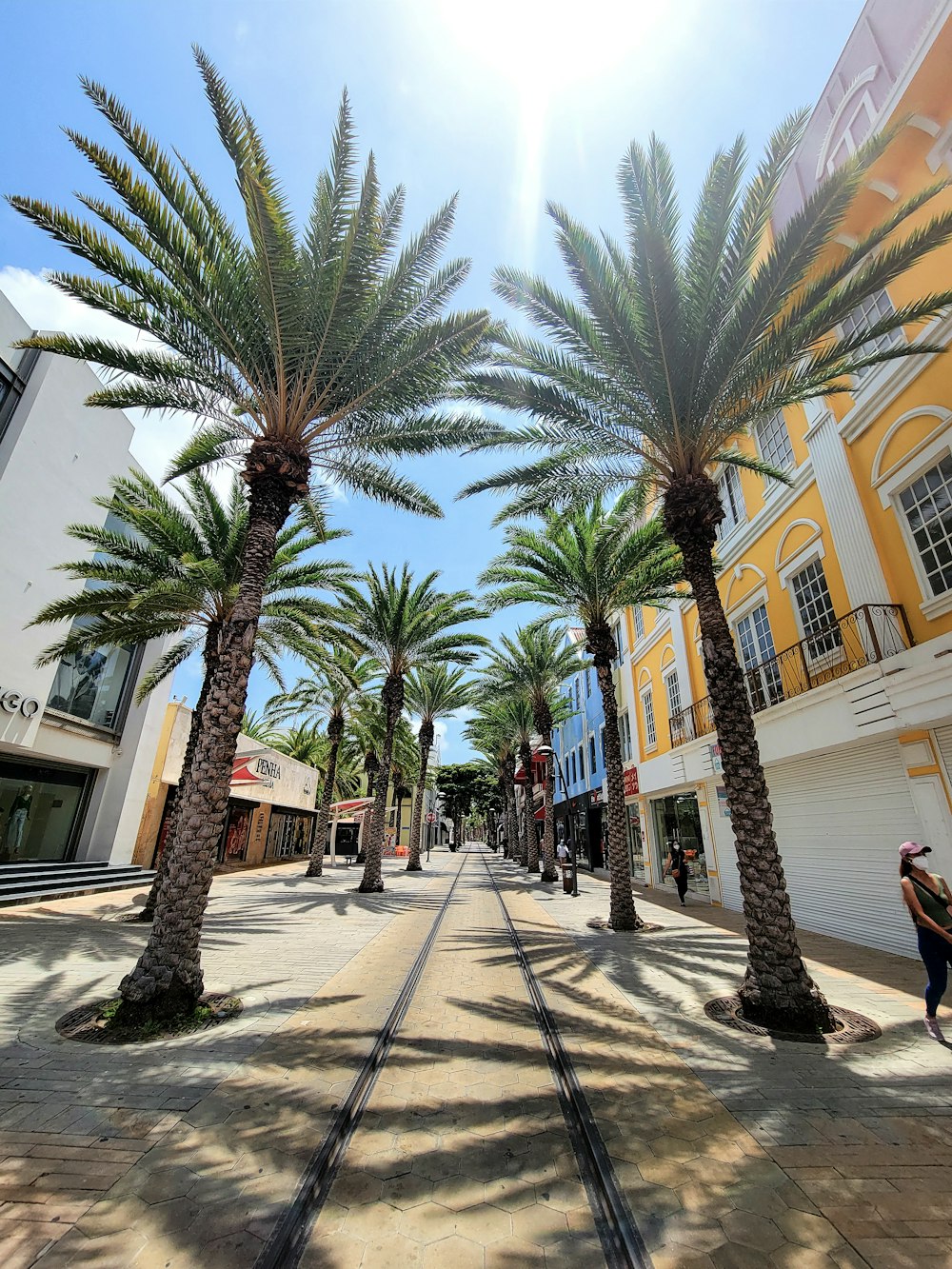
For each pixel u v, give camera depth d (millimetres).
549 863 20906
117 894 14328
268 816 32000
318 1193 2857
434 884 19484
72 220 6125
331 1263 2385
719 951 8586
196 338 7043
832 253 9398
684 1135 3391
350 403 7777
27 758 14102
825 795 10031
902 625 8188
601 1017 5535
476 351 8211
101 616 11766
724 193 6496
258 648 15594
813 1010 5254
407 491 10219
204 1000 5684
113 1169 2959
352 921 11055
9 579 11766
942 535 7719
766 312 6609
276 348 6922
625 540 12758
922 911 5160
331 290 6965
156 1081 3980
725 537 13664
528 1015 5656
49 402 12719
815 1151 3225
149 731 17828
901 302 8367
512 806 39594
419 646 19625
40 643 12695
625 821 11250
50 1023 5039
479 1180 3002
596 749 28609
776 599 11531
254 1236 2496
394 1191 2895
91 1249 2391
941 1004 5941
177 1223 2559
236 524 11477
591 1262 2420
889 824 8578
